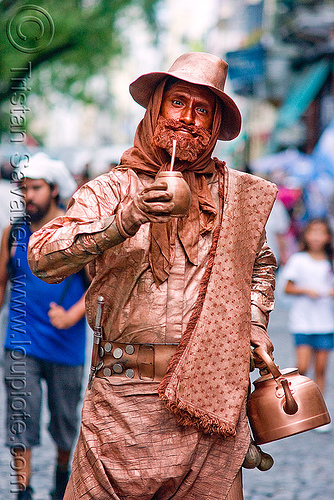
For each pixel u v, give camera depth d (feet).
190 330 13.03
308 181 79.56
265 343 14.20
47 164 21.70
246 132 161.99
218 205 13.67
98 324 13.35
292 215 78.28
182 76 13.21
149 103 13.67
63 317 20.62
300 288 33.47
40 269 12.66
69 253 12.37
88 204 13.15
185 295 13.15
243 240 13.61
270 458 14.47
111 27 94.84
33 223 21.67
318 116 95.61
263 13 144.77
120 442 12.93
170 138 13.19
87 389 13.58
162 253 12.97
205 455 13.16
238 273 13.48
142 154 13.55
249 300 13.57
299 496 21.97
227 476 13.35
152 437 12.93
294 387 13.99
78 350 21.25
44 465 24.40
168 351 13.06
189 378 12.87
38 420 20.58
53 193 21.76
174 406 12.75
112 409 13.07
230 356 13.19
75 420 21.34
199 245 13.38
